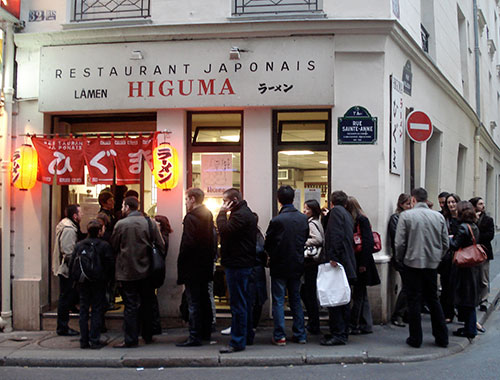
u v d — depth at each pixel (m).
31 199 8.07
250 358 6.08
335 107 7.76
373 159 7.68
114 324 7.81
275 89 7.66
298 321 6.72
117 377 5.75
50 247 8.27
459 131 13.74
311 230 7.06
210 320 6.89
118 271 6.66
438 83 11.13
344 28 7.65
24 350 6.68
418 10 9.80
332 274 6.46
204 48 7.79
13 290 8.00
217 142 8.13
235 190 6.42
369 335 7.07
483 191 18.70
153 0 8.05
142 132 8.45
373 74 7.77
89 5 8.36
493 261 16.30
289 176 7.98
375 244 7.27
